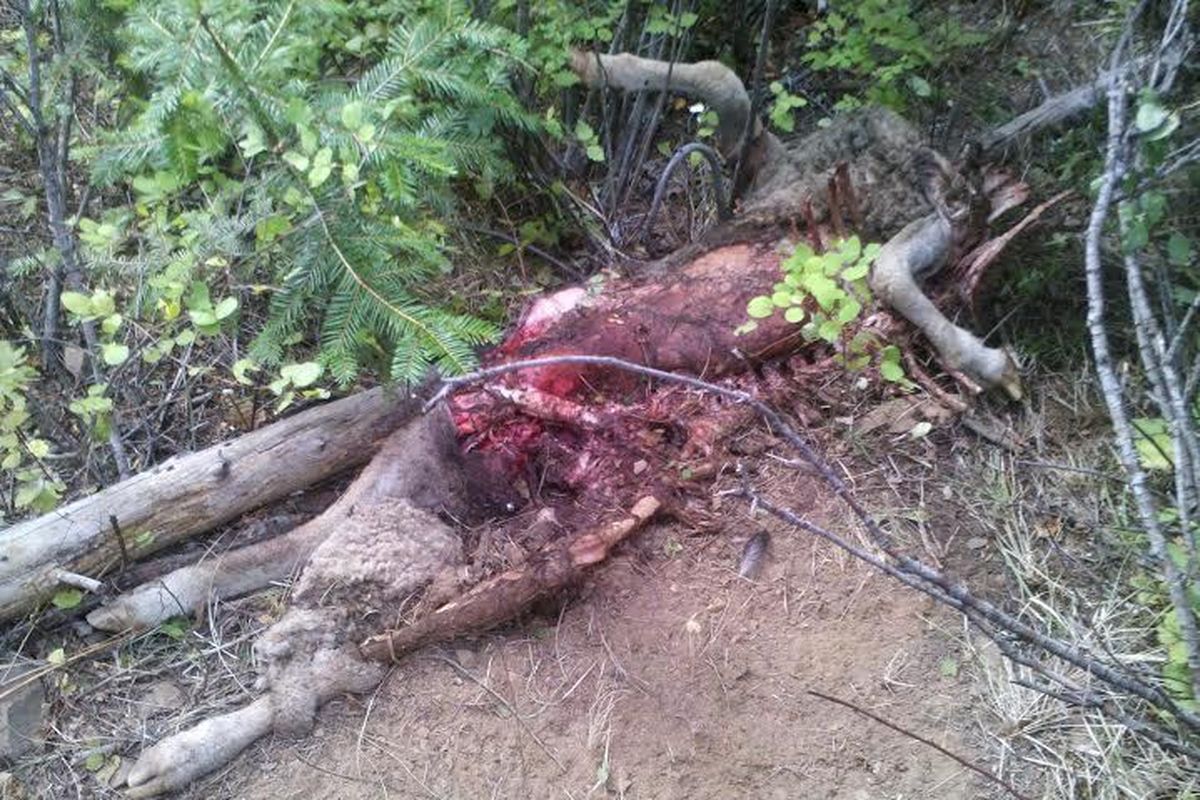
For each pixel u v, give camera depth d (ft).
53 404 10.28
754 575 9.09
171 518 9.05
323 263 8.56
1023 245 10.80
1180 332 7.40
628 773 8.02
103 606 8.83
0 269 10.70
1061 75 12.97
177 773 7.95
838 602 8.92
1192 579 6.82
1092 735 7.98
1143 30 11.73
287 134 8.33
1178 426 6.89
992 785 7.82
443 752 8.16
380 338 9.36
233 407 10.28
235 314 9.76
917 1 13.56
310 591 8.64
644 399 9.98
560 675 8.54
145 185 8.51
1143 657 8.38
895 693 8.38
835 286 8.82
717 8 13.33
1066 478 9.70
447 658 8.62
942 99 12.68
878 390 10.18
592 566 8.93
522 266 11.84
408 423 9.56
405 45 9.29
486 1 11.12
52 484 9.20
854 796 7.85
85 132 12.01
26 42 11.05
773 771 8.00
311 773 8.09
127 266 9.19
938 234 10.31
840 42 12.28
